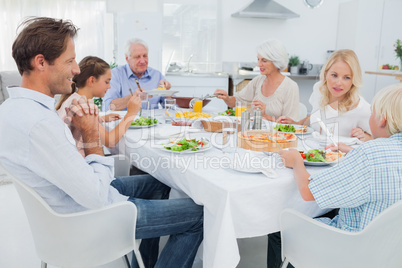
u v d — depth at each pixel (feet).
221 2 18.45
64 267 4.15
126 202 4.17
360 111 7.12
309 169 4.64
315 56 20.11
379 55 19.17
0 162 3.70
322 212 4.84
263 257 6.68
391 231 3.48
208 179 4.22
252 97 9.48
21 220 8.09
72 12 17.84
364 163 3.58
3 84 14.88
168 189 6.26
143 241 5.93
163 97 9.87
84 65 6.35
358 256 3.59
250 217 4.11
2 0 16.89
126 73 10.02
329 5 19.72
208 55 18.88
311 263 3.98
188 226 4.77
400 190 3.52
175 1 18.07
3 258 6.59
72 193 3.74
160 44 16.94
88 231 4.01
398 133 3.66
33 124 3.50
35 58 3.68
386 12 18.81
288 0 19.13
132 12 16.51
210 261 4.20
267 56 8.45
